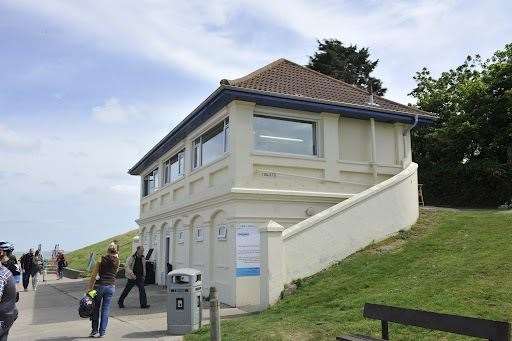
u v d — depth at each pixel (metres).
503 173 28.72
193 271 10.44
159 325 11.19
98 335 9.95
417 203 16.95
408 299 9.52
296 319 9.55
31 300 17.80
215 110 16.44
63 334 10.37
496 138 30.20
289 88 16.91
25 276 21.94
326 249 13.58
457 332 5.46
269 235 12.29
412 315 6.18
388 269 12.27
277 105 15.79
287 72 19.03
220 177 16.47
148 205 27.41
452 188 30.88
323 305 10.57
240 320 10.55
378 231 14.91
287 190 15.47
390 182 15.58
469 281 9.88
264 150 15.73
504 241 12.34
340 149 17.20
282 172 15.69
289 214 15.41
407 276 11.34
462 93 32.62
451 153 32.00
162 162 24.97
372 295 10.38
